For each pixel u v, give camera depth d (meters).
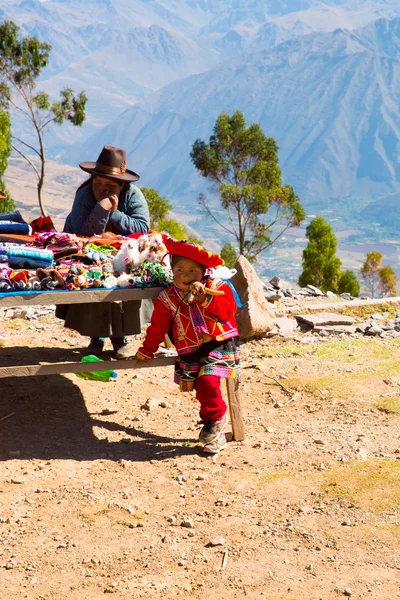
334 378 6.74
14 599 3.34
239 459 4.98
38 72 43.25
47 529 4.02
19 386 6.56
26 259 5.36
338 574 3.48
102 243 6.00
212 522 4.07
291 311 9.95
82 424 5.69
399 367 7.02
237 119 48.03
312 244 53.28
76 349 7.72
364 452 4.93
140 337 8.41
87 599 3.34
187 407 6.17
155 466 4.88
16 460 4.95
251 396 6.43
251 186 46.66
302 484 4.50
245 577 3.49
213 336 5.04
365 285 80.00
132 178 6.47
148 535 3.93
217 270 5.24
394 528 3.88
